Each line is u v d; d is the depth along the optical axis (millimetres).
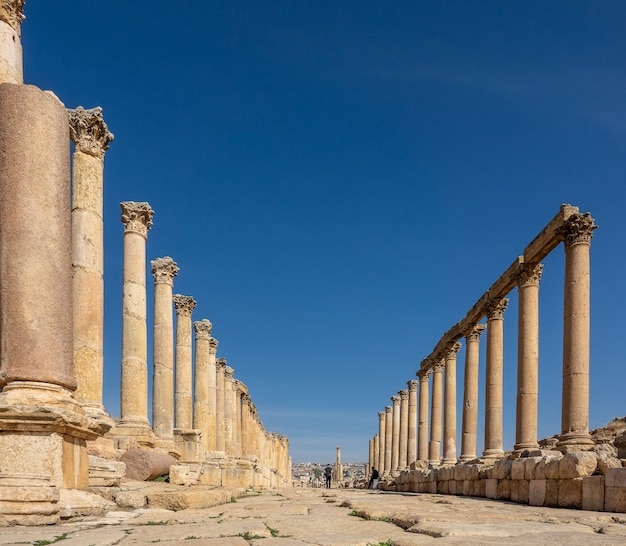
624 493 12289
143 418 21781
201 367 36562
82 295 15938
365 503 14625
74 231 16328
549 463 15180
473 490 21672
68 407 10000
